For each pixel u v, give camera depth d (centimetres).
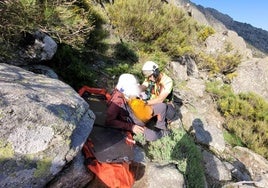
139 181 349
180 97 813
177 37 995
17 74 293
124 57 802
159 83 445
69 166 283
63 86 309
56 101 259
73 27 481
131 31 919
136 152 372
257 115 955
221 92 970
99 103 378
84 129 279
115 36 891
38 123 233
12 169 225
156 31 935
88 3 685
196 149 500
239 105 951
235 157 703
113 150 312
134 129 343
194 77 1093
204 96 944
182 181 354
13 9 395
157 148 415
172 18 1138
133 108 360
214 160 572
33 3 400
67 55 522
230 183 538
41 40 443
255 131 930
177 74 958
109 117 335
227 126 866
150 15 927
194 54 1238
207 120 802
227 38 1485
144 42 945
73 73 518
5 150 219
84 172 295
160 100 431
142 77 682
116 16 909
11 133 221
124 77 366
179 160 418
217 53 1352
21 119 225
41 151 238
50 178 254
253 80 1259
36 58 438
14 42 421
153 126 414
